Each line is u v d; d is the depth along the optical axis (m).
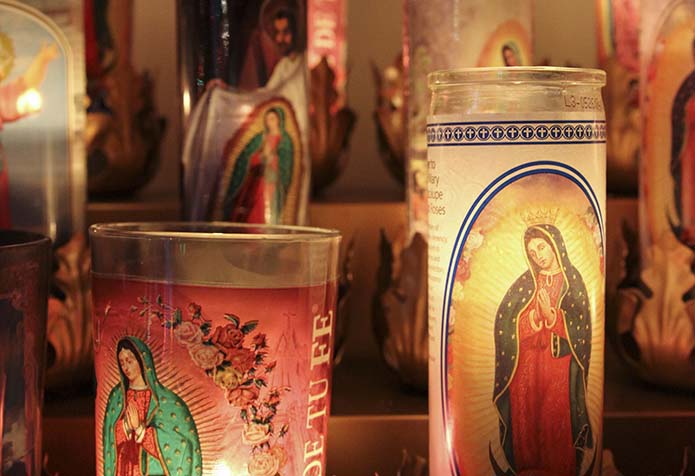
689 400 0.57
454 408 0.46
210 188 0.54
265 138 0.54
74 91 0.56
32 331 0.45
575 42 0.74
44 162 0.56
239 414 0.42
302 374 0.43
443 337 0.46
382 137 0.69
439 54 0.55
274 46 0.54
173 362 0.42
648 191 0.57
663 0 0.55
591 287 0.45
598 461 0.46
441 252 0.46
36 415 0.46
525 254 0.44
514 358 0.44
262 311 0.42
